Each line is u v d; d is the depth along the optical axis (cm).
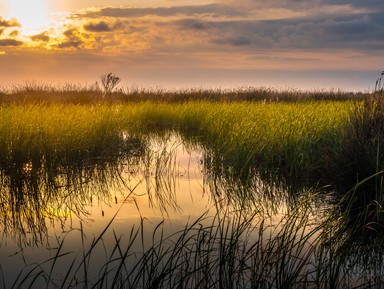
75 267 404
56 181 752
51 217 568
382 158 589
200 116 1548
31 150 823
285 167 827
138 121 1517
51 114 1152
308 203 592
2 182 723
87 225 534
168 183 759
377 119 689
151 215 573
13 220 555
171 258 362
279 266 386
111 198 665
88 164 883
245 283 364
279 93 2364
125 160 959
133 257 422
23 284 371
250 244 444
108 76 2244
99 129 1125
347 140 686
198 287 352
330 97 2230
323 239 445
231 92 2447
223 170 835
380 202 509
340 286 365
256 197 660
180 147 1170
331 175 672
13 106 1324
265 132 936
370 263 413
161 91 2386
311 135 897
